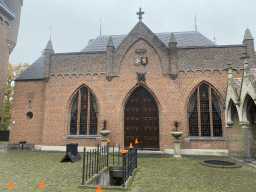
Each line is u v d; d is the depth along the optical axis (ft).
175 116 47.03
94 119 51.26
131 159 26.76
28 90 56.39
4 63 75.51
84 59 52.90
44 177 26.00
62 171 29.19
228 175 27.35
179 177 26.25
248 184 23.39
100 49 61.87
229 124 43.80
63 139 50.31
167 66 49.06
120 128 48.88
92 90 51.13
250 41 46.88
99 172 27.43
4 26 75.15
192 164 34.68
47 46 54.44
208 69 47.52
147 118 49.70
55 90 52.75
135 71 50.24
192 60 48.49
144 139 49.01
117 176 31.40
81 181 24.13
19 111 55.67
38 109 54.95
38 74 57.41
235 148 44.04
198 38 61.21
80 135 50.31
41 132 53.62
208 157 42.16
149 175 27.25
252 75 32.96
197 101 47.73
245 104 35.78
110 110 49.62
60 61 53.78
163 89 48.47
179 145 43.14
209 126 46.65
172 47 49.24
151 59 50.11
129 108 50.78
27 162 36.04
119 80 50.55
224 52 47.70
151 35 50.90
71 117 52.44
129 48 51.55
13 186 22.33
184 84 47.96
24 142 52.85
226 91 43.60
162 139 47.06
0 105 73.41
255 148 41.96
